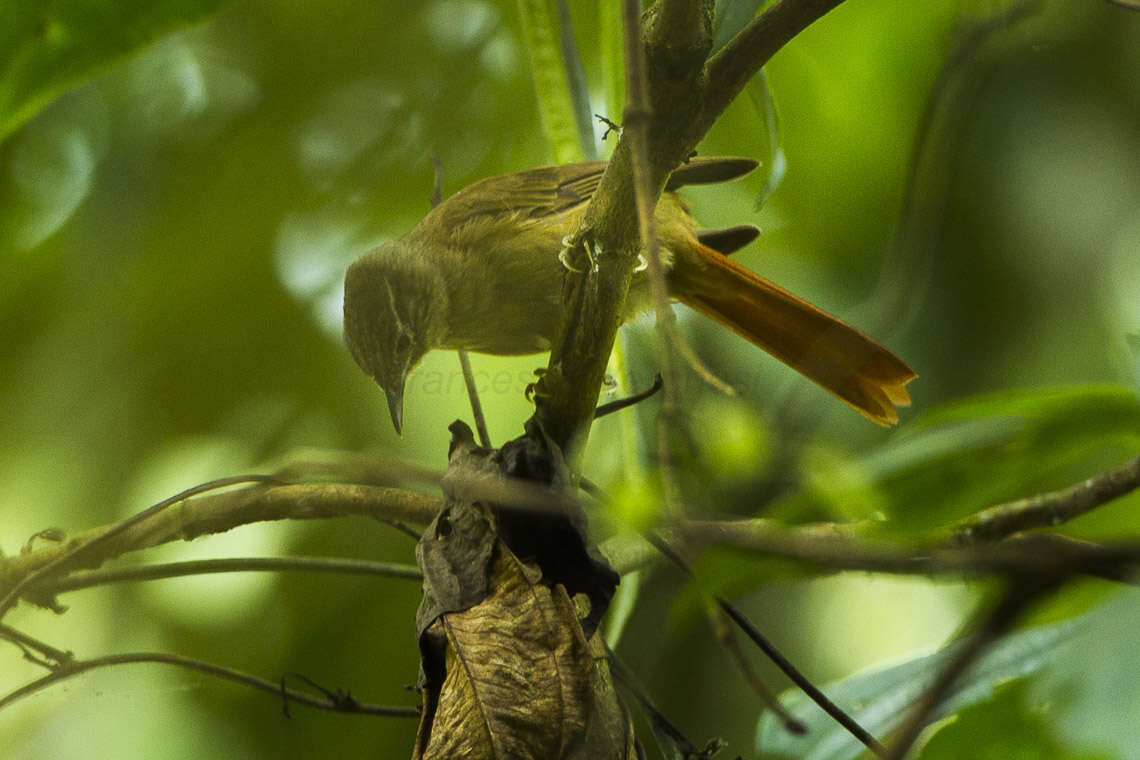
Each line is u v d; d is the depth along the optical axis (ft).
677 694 13.97
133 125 14.21
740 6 13.67
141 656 13.67
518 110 14.19
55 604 13.73
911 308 13.79
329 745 14.02
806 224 13.99
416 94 14.20
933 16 13.91
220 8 13.75
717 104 12.96
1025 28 13.97
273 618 14.03
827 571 12.41
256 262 14.17
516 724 12.82
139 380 14.14
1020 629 13.19
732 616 13.57
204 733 13.99
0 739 13.96
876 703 13.61
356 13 14.20
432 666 13.53
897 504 11.89
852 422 13.93
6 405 14.12
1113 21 13.99
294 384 14.15
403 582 14.06
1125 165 13.98
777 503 11.23
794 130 13.97
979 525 13.55
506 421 14.07
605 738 13.38
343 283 14.17
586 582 13.53
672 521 10.84
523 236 14.10
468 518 13.55
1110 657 10.02
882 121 13.94
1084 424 12.03
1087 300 13.97
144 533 13.73
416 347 14.10
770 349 13.99
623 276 13.57
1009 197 13.98
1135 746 9.48
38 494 14.08
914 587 13.97
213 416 14.14
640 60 10.48
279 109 14.21
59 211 14.17
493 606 13.46
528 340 14.15
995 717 12.84
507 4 14.19
